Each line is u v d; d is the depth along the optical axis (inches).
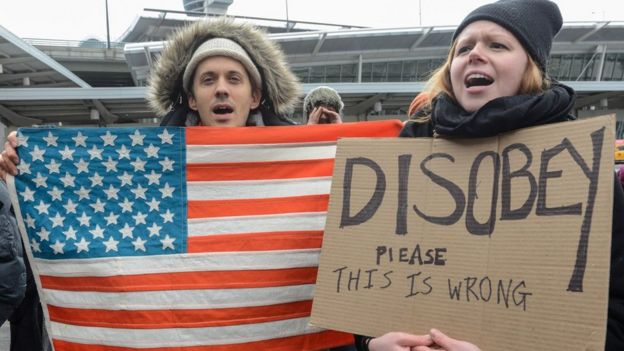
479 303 61.3
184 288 85.5
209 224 88.5
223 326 85.0
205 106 96.2
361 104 1339.8
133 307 84.7
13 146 88.4
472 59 66.1
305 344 87.4
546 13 68.2
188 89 100.8
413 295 65.5
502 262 61.0
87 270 86.0
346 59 1694.1
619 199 61.6
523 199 61.4
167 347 83.9
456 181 66.7
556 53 1776.6
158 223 88.0
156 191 89.4
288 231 88.8
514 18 65.5
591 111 1679.4
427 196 68.1
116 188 89.0
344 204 72.6
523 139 62.9
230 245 87.7
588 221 56.5
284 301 87.1
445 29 1624.0
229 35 98.8
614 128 56.9
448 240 65.2
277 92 105.3
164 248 86.9
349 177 73.2
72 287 86.4
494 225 62.7
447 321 62.7
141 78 1453.0
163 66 101.9
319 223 89.7
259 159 91.9
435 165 68.7
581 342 54.2
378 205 70.7
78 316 86.0
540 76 66.9
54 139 89.2
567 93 65.6
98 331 85.2
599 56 1775.3
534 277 58.5
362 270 69.2
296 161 92.4
